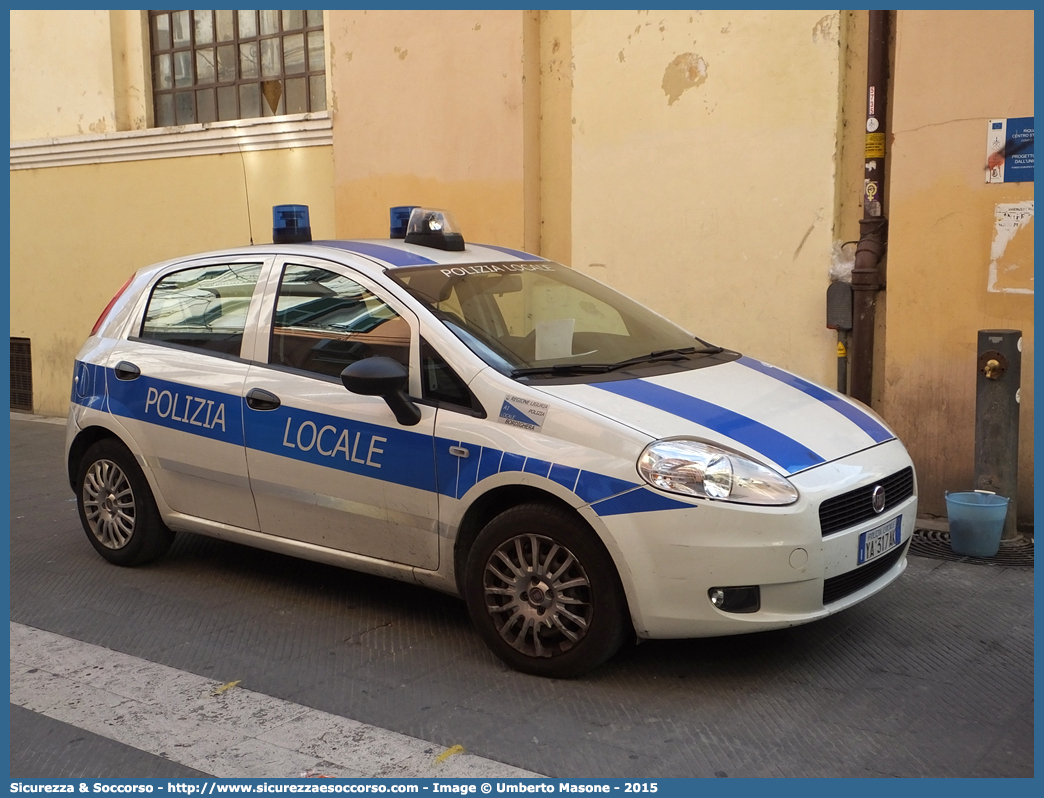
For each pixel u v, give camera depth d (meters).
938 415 5.88
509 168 7.50
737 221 6.58
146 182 9.70
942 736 3.33
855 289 6.11
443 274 4.49
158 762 3.29
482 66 7.54
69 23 10.08
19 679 3.96
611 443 3.61
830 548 3.56
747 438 3.68
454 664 4.00
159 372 4.96
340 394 4.29
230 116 9.55
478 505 3.91
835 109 6.16
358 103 8.25
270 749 3.35
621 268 7.11
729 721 3.46
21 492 7.14
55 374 10.58
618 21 6.93
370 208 8.30
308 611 4.64
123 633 4.42
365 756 3.29
